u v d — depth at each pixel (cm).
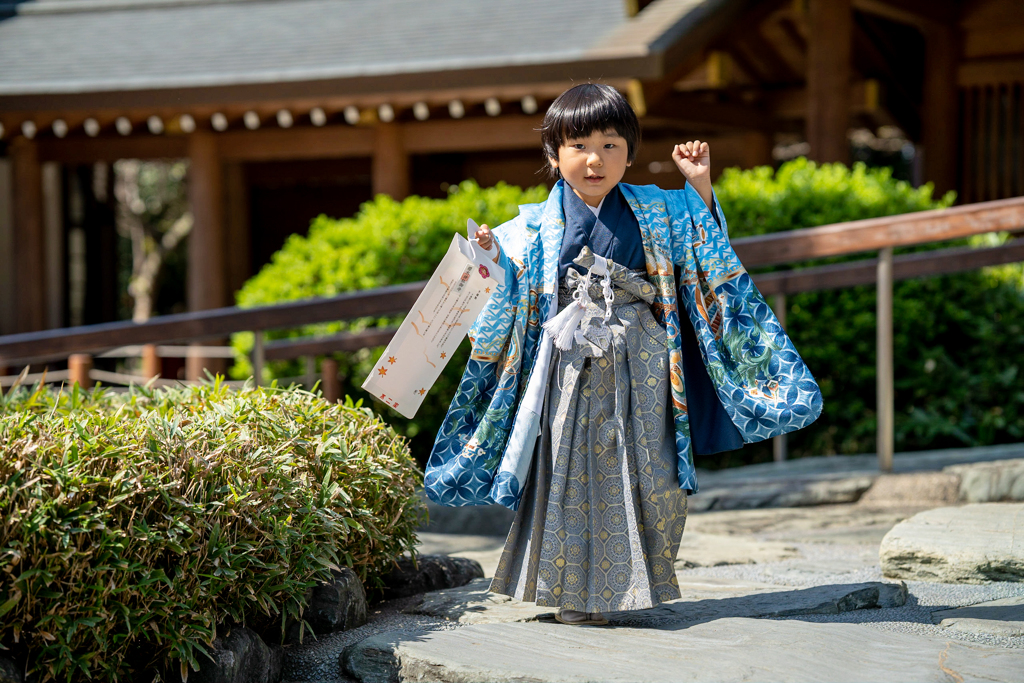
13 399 419
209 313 621
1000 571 377
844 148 1069
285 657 331
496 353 339
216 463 307
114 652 282
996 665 278
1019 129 1261
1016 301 783
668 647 300
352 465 356
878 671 274
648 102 1026
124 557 278
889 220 566
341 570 364
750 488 591
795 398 328
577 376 332
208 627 298
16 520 263
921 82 1437
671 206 346
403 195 1241
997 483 539
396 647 307
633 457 331
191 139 1274
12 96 1178
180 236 2548
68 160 1342
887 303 588
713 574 420
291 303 622
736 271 339
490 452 341
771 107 1424
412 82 1090
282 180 1655
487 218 859
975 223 548
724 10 1056
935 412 762
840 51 1059
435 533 593
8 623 267
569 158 332
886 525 517
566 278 335
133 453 293
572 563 327
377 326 862
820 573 414
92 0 1577
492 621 350
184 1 1542
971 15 1255
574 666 283
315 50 1222
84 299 1781
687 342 349
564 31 1133
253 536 308
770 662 281
